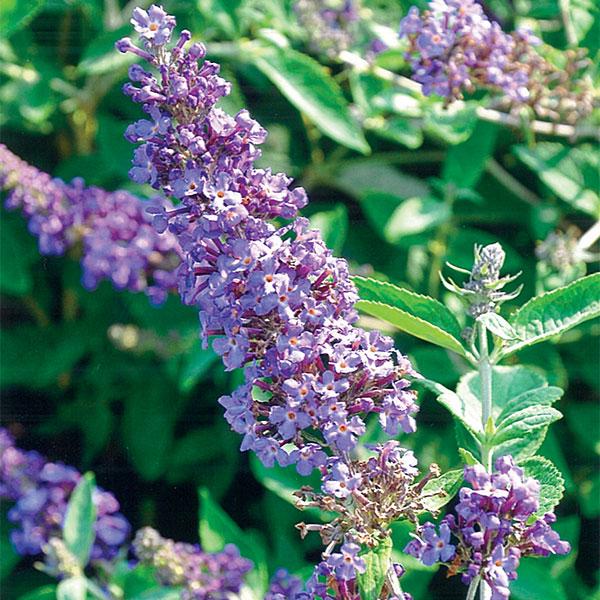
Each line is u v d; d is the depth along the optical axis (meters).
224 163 0.67
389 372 0.67
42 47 1.21
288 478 1.01
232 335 0.67
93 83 1.18
